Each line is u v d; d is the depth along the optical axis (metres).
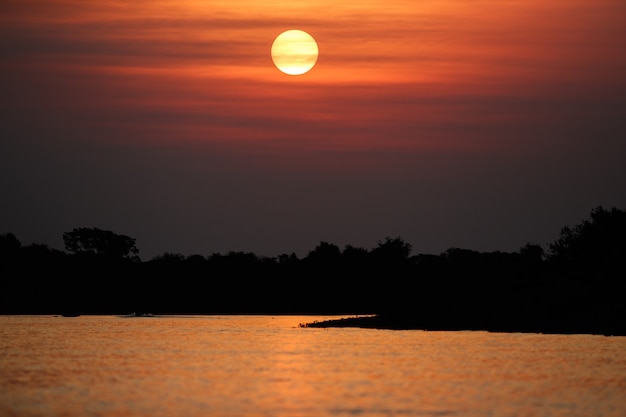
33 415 182.00
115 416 180.25
